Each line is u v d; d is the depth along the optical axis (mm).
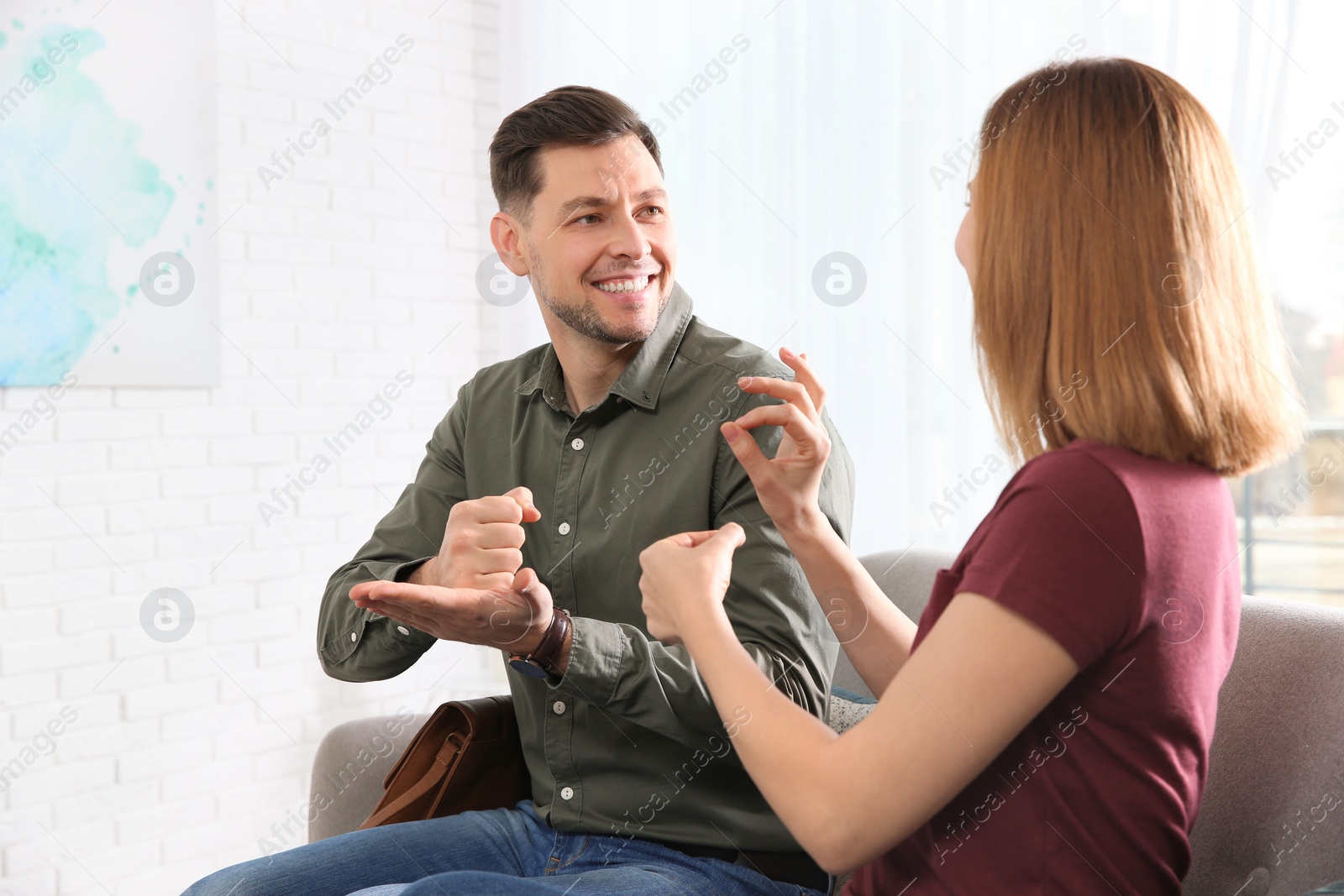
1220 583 822
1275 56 1763
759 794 1202
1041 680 742
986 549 777
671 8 2889
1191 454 803
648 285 1309
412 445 3117
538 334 3232
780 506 1069
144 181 2568
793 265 2588
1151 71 860
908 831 760
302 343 2885
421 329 3127
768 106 2660
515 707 1360
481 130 3240
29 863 2443
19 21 2385
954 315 2295
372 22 2990
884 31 2387
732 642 883
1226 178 847
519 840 1278
